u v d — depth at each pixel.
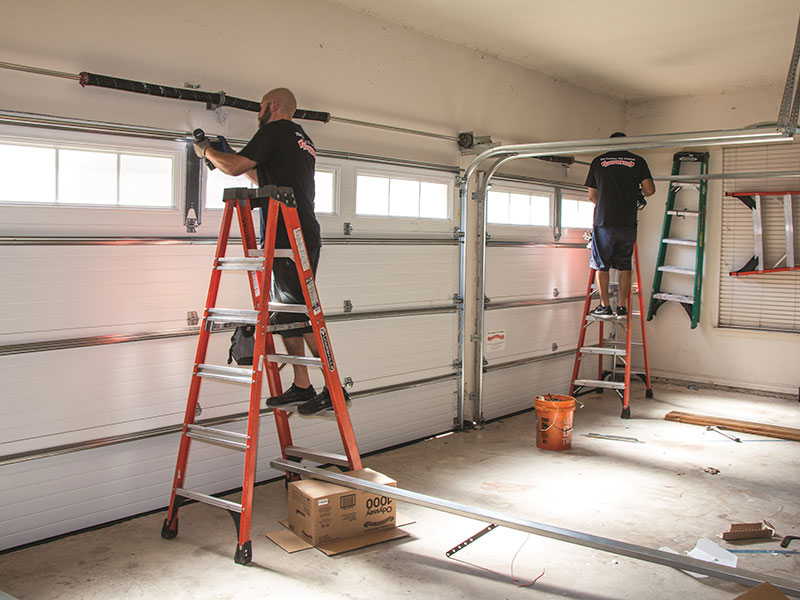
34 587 2.81
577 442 5.11
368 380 4.67
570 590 2.83
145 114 3.52
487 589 2.83
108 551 3.16
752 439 5.20
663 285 7.37
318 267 4.32
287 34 4.12
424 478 4.25
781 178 6.62
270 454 4.16
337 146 4.43
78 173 3.34
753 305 6.88
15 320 3.14
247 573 2.94
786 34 5.06
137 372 3.56
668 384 7.28
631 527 3.52
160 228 3.61
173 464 3.72
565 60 5.73
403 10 4.52
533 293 6.12
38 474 3.23
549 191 6.23
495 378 5.79
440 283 5.16
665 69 6.04
